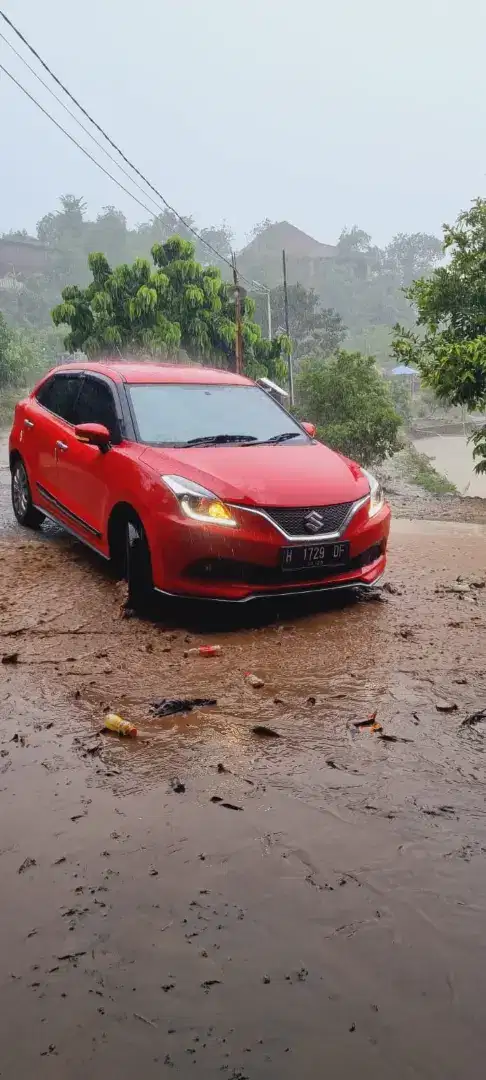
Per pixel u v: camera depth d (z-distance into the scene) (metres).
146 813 2.58
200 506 4.44
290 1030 1.71
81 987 1.83
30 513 7.16
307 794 2.71
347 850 2.37
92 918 2.06
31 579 5.57
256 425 5.59
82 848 2.38
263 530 4.46
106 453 5.21
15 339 41.75
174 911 2.09
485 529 8.20
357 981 1.85
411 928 2.03
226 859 2.32
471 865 2.30
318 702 3.52
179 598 4.55
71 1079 1.59
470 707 3.47
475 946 1.96
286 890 2.18
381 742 3.12
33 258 121.12
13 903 2.12
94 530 5.45
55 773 2.86
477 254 11.77
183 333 23.75
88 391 5.96
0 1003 1.78
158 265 25.16
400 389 56.03
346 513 4.78
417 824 2.52
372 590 5.48
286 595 4.63
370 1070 1.61
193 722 3.29
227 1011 1.76
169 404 5.52
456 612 4.97
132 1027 1.71
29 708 3.43
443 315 12.34
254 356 24.86
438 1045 1.67
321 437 20.73
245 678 3.80
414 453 34.66
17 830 2.48
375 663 4.02
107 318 23.34
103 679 3.76
